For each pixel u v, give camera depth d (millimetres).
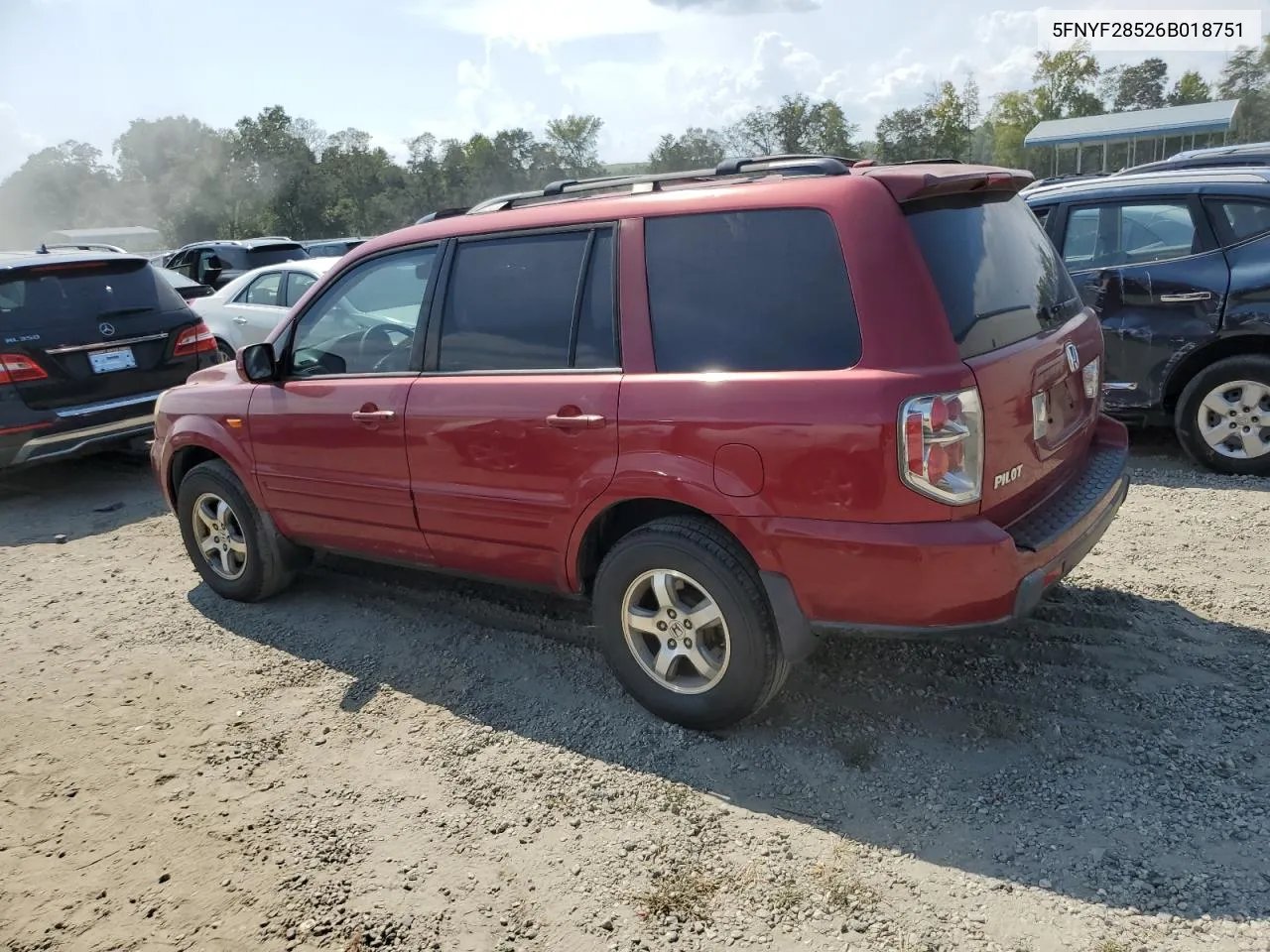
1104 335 6164
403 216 81750
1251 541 4789
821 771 3182
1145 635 3895
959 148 62938
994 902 2549
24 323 6906
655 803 3088
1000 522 3049
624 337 3336
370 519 4207
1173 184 6012
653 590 3422
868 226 2912
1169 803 2875
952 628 2934
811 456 2900
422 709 3801
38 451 6949
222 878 2893
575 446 3395
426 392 3844
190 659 4383
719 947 2488
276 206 88875
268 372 4395
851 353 2893
